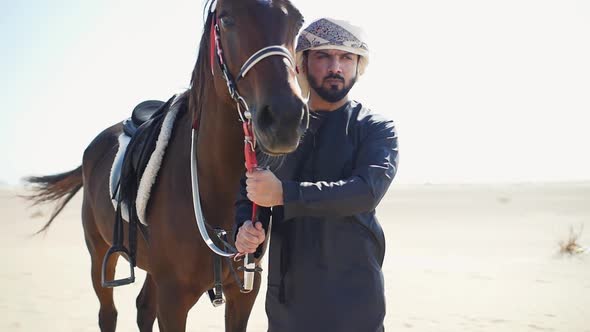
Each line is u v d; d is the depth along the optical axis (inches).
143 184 115.0
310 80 92.1
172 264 112.6
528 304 269.4
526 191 1999.3
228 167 107.9
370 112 94.0
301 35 92.5
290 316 91.9
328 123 92.6
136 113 152.0
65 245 518.9
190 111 116.1
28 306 258.1
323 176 90.5
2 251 471.8
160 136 117.5
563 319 239.6
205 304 275.0
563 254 438.9
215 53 98.7
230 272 111.3
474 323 233.9
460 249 478.6
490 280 335.0
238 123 103.5
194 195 105.3
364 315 89.3
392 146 88.8
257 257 100.1
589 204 1085.1
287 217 82.3
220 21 92.7
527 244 502.9
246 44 87.0
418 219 799.7
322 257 90.4
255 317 247.8
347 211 82.3
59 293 290.4
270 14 87.5
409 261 412.8
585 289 304.8
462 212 925.2
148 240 119.8
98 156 167.2
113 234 135.6
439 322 236.1
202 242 108.5
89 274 353.7
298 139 79.5
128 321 237.5
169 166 115.8
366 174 83.3
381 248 94.0
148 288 155.3
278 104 79.1
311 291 90.3
